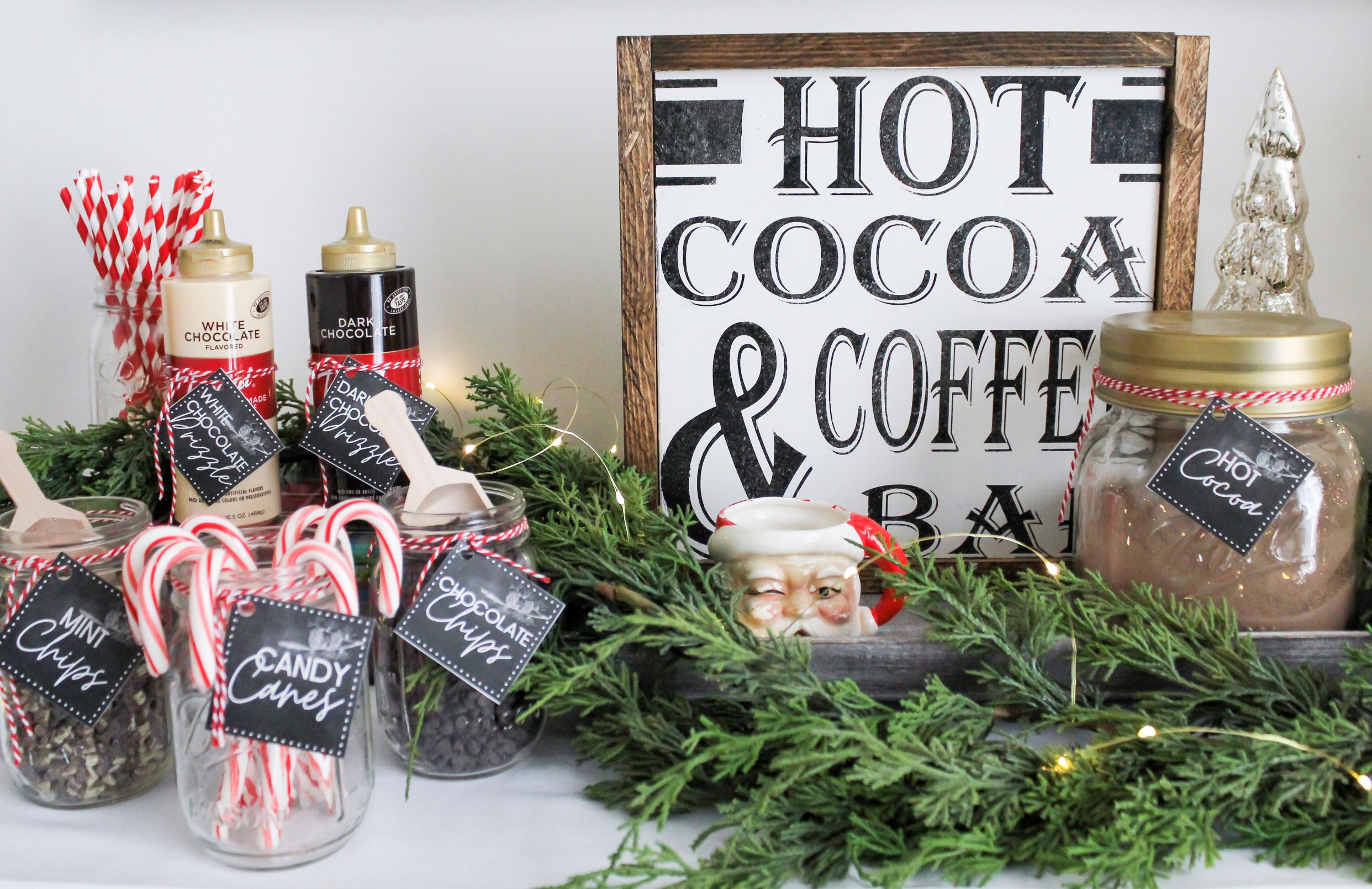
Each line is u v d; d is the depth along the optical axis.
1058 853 0.58
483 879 0.60
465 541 0.68
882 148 0.84
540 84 1.04
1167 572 0.74
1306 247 0.89
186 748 0.62
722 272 0.85
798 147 0.84
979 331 0.87
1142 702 0.67
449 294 1.08
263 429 0.79
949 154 0.84
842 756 0.59
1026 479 0.89
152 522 0.86
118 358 0.93
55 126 1.05
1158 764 0.62
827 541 0.74
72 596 0.66
